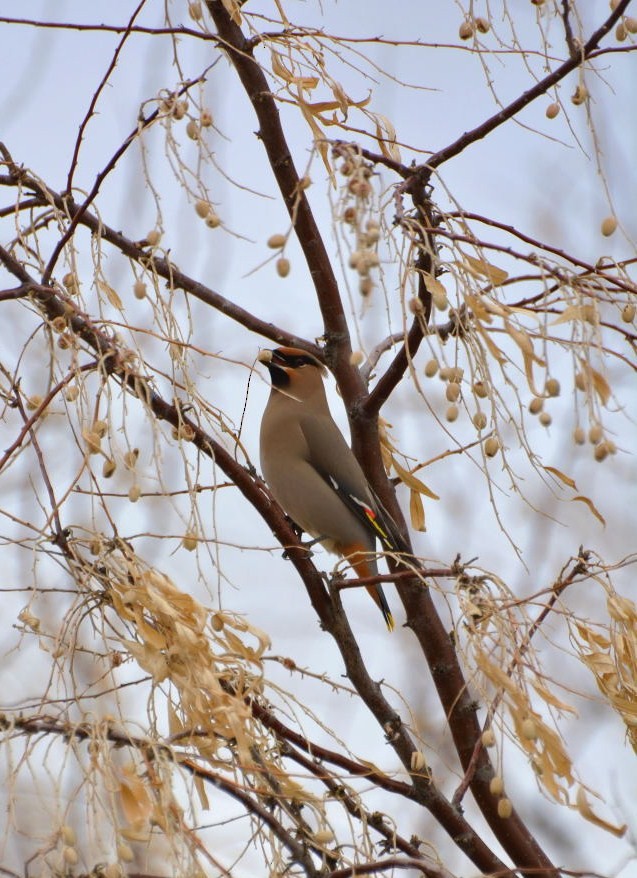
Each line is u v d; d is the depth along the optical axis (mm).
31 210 8297
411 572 7387
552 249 7570
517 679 6867
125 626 7062
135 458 6906
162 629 6836
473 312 6922
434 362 6965
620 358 7391
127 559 6922
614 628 7406
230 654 6898
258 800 7027
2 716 6281
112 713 6828
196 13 8180
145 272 7473
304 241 9430
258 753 6938
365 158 7520
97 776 6328
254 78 8938
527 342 6734
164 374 6984
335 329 9578
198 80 7582
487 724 6676
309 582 8289
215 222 7102
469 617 6805
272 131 9109
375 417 9414
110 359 7070
